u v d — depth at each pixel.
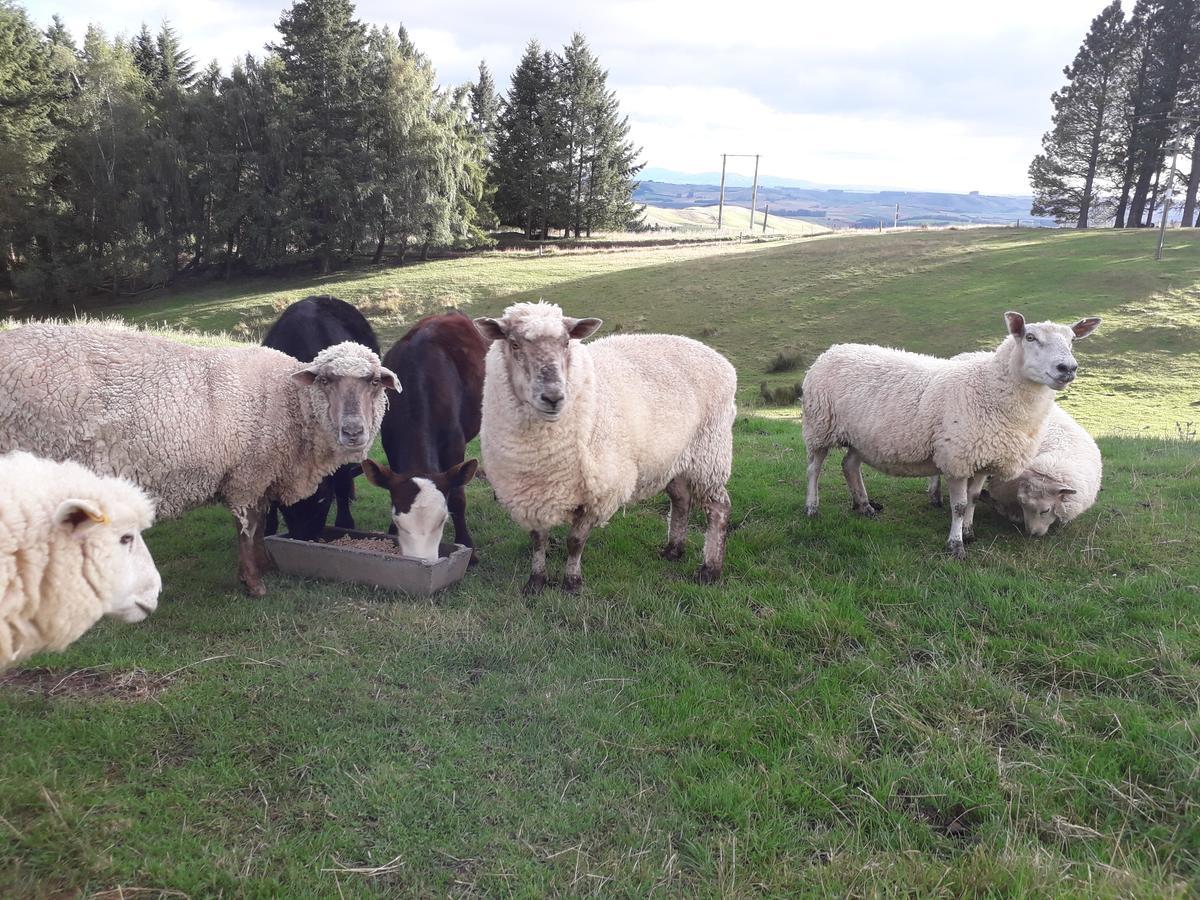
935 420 6.54
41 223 46.22
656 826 3.35
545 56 69.75
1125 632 4.88
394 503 5.71
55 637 3.40
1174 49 51.03
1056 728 3.96
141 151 49.34
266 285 49.50
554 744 3.91
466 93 62.31
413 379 6.72
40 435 5.10
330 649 4.71
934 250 40.34
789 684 4.47
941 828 3.40
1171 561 6.02
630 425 5.65
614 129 70.81
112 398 5.14
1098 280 30.81
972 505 6.86
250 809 3.35
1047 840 3.29
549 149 68.62
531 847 3.21
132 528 3.61
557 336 5.04
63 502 3.22
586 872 3.08
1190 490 7.95
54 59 51.75
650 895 2.98
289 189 51.66
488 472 5.66
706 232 71.56
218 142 52.47
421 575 5.45
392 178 52.66
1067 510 6.75
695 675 4.55
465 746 3.84
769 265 40.84
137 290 50.88
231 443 5.43
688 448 6.20
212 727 3.88
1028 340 6.07
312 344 7.41
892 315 30.11
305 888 2.95
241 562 5.55
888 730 4.00
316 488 6.10
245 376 5.62
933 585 5.74
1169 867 3.08
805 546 6.68
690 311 34.06
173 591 5.62
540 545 5.75
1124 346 23.70
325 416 5.64
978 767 3.66
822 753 3.78
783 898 2.98
